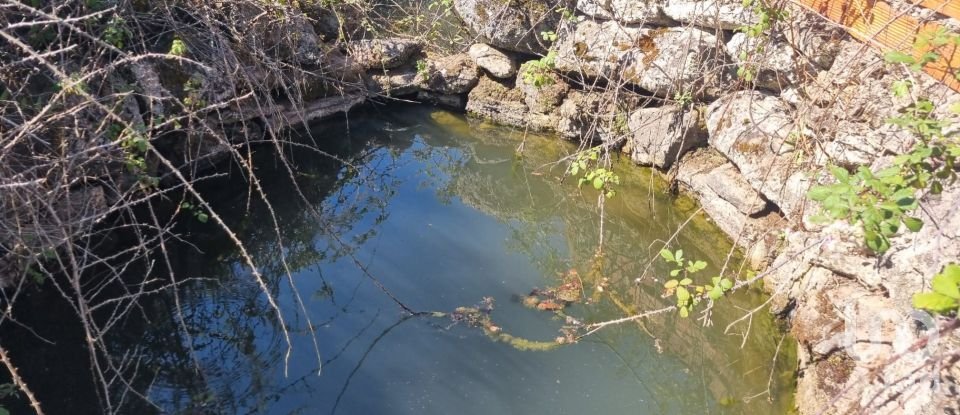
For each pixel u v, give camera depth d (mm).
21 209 3902
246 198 5742
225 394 4008
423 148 6781
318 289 4844
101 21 4832
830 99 4672
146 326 4469
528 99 6887
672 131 5742
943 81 3588
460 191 6203
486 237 5551
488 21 6809
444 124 7094
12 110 4145
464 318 4570
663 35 5859
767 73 5176
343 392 3996
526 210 5977
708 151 5680
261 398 3965
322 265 5098
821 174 4332
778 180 4758
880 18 4039
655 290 4941
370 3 7582
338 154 6523
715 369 4262
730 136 5277
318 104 6727
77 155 3830
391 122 7078
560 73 6672
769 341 4352
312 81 6621
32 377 3984
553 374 4172
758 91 5273
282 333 4453
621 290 4938
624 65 6051
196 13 5418
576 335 4477
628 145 6254
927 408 2885
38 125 3641
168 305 4648
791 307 4410
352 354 4270
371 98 7062
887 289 3656
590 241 5520
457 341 4383
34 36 4383
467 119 7152
